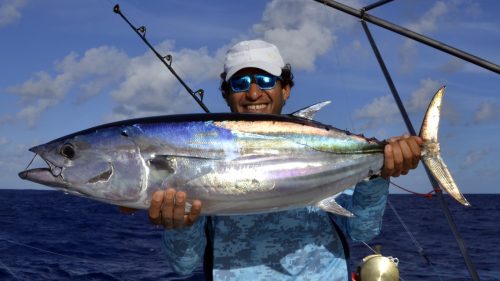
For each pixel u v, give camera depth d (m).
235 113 1.36
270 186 1.32
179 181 1.29
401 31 2.05
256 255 1.41
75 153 1.33
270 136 1.34
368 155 1.40
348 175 1.39
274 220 1.42
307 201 1.37
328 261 1.42
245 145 1.32
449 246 6.69
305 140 1.37
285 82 1.61
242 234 1.42
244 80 1.52
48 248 5.71
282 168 1.33
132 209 1.36
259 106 1.54
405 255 5.71
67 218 10.00
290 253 1.41
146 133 1.32
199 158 1.30
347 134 1.41
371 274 1.72
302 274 1.40
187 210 1.29
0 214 10.44
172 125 1.32
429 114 1.37
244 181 1.30
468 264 1.75
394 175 1.37
